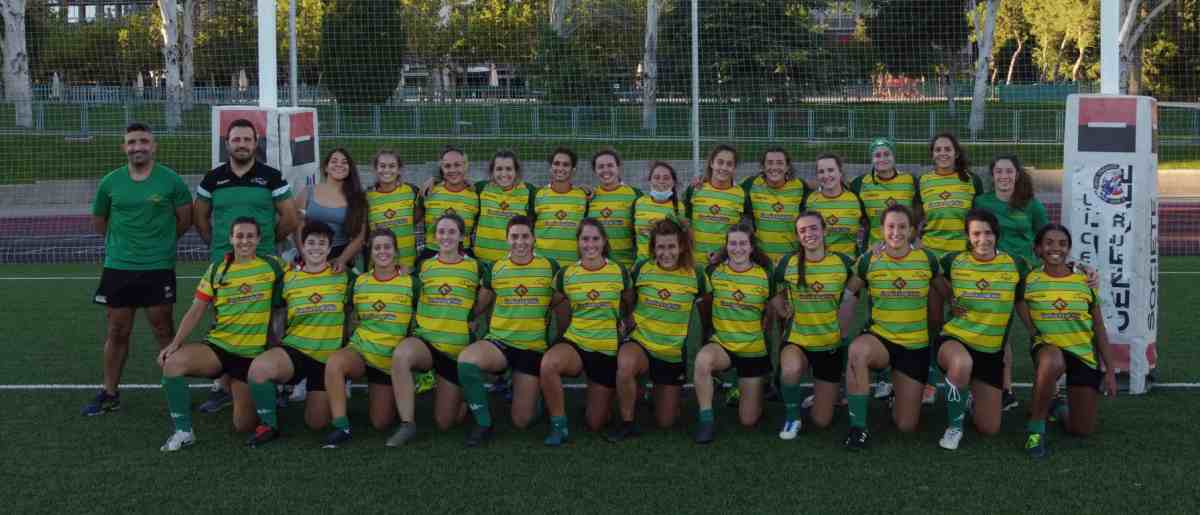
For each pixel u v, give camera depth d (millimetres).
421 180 14211
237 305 4969
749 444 4910
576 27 16547
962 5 14742
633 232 5992
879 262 4984
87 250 11953
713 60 14234
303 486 4348
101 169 16406
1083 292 4867
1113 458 4648
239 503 4156
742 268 5082
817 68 15125
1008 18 38625
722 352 5051
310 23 22125
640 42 16281
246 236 4934
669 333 5078
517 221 5012
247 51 22703
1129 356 5707
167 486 4352
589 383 5070
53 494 4258
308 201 5777
